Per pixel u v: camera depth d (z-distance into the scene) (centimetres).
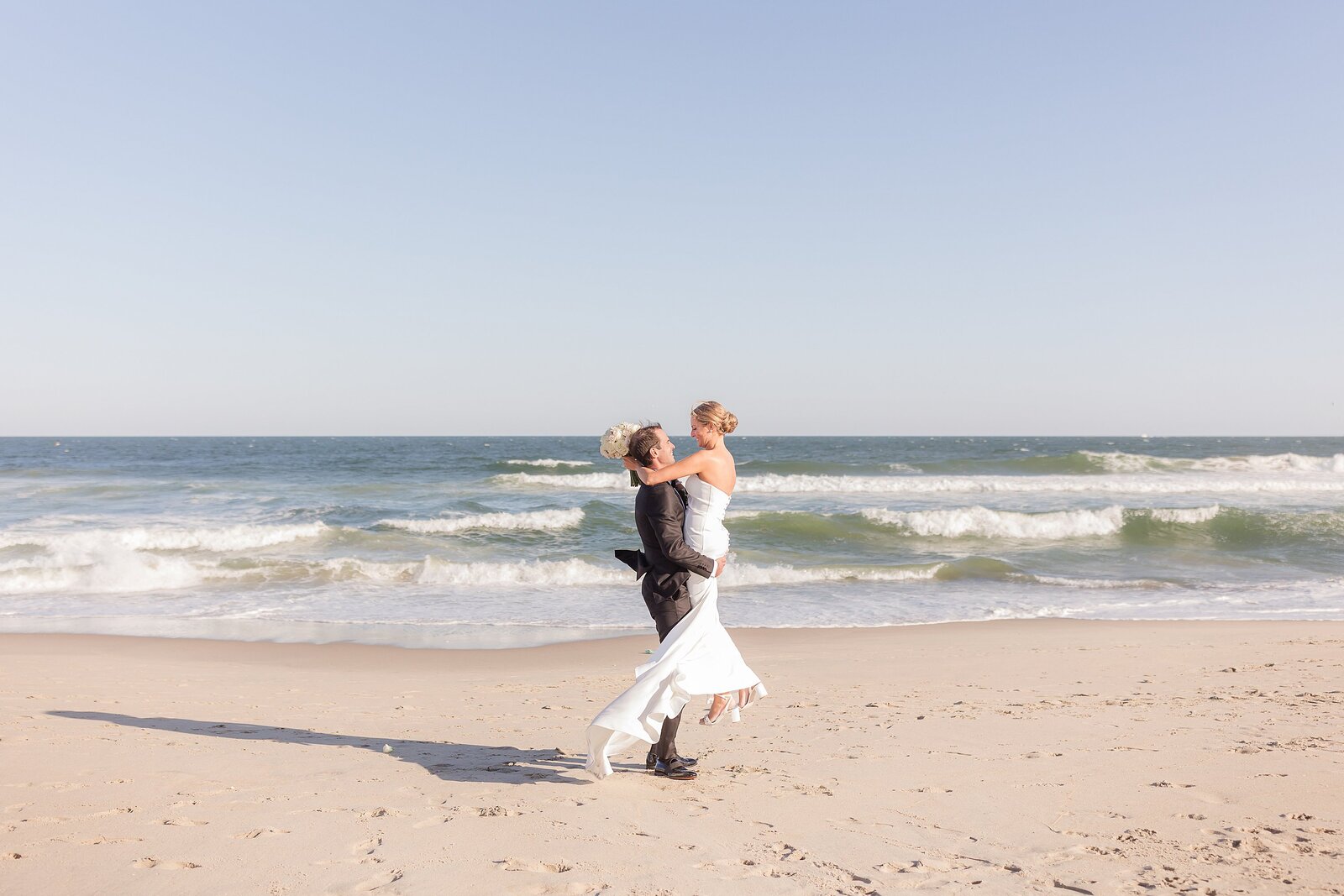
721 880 306
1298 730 538
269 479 3619
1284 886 302
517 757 494
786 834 357
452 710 659
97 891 292
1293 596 1312
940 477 3247
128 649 960
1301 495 2666
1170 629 1039
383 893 290
